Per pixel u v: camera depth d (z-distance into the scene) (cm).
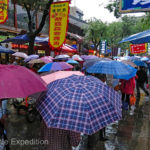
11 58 1488
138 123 645
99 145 482
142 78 1044
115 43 3250
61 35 827
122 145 485
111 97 245
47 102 234
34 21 1817
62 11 816
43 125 277
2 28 1447
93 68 510
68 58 1106
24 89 225
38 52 1766
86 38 2664
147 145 484
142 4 367
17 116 661
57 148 256
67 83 253
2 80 222
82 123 204
